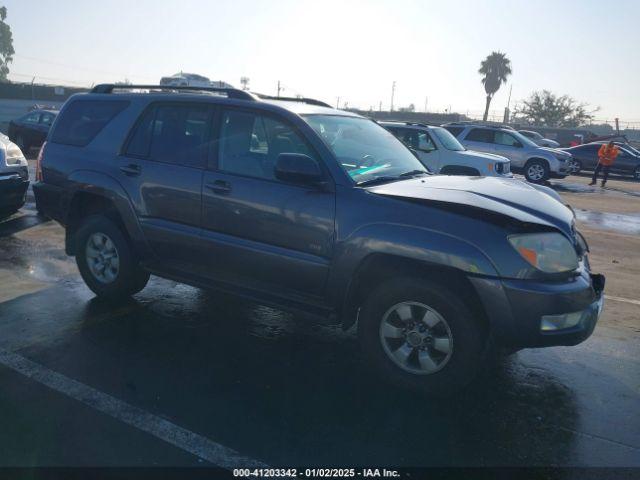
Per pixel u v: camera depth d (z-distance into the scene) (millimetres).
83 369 3887
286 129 4098
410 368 3676
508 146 18438
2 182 7719
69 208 5129
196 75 22906
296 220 3883
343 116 4723
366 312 3771
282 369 4008
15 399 3463
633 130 46875
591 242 9023
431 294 3510
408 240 3482
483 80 58375
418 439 3189
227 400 3537
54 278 5918
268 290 4133
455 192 3744
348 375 3949
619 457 3094
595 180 19469
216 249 4277
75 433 3127
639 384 3992
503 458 3045
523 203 3719
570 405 3660
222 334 4594
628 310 5598
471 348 3471
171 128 4625
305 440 3137
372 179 4016
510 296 3307
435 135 12047
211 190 4258
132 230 4730
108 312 4980
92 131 5074
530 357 4398
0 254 6789
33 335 4430
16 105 39750
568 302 3344
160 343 4367
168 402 3486
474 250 3348
